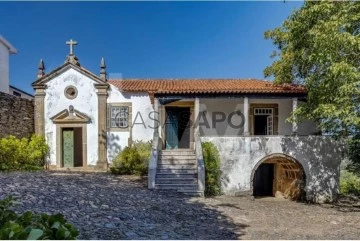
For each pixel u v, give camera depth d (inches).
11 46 847.1
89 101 740.7
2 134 655.8
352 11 480.4
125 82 801.6
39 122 736.3
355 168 587.5
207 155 575.8
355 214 489.4
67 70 743.7
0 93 656.4
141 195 482.0
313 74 550.6
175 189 539.2
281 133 711.1
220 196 566.9
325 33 471.2
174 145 732.7
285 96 629.9
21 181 460.4
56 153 733.3
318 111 507.8
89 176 612.4
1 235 106.4
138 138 736.3
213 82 763.4
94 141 737.0
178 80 823.1
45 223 132.6
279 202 585.0
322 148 603.2
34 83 738.8
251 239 327.9
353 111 477.4
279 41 633.6
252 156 594.6
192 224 368.2
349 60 490.3
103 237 282.4
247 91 624.1
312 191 594.2
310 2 526.9
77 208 363.3
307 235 358.3
